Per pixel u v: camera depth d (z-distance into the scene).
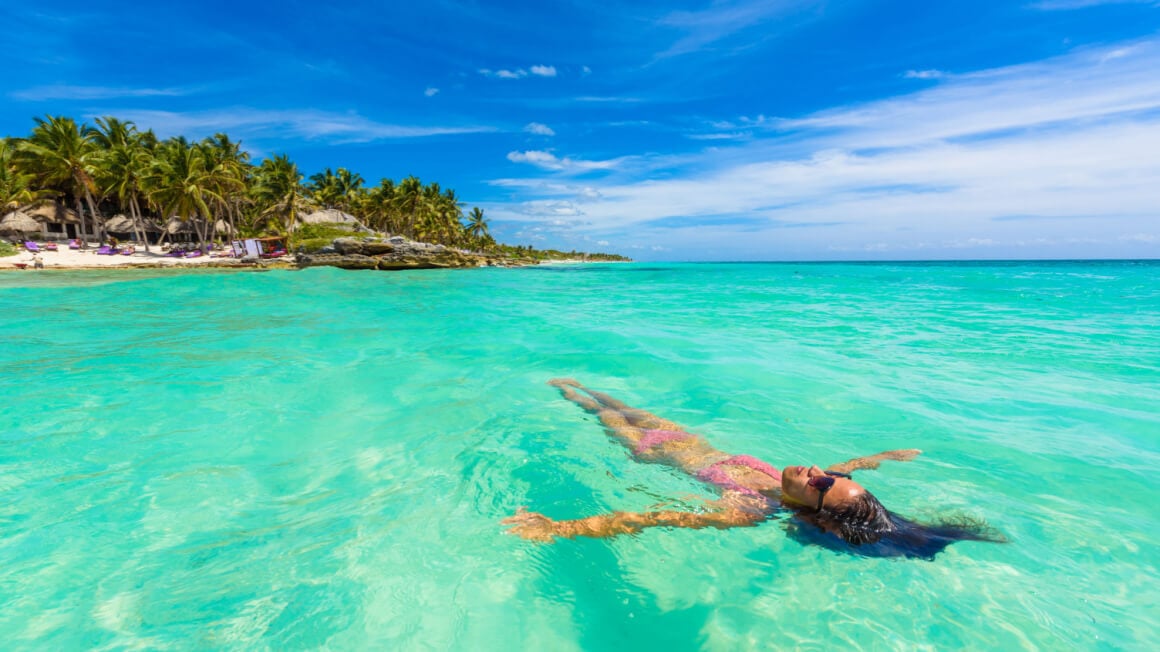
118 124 48.59
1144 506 3.06
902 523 2.87
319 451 4.03
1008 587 2.36
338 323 11.09
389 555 2.64
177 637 2.08
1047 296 16.73
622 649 2.07
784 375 6.33
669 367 6.77
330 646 2.05
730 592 2.38
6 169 43.03
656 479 3.51
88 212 52.25
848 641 2.06
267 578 2.46
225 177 48.88
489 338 9.08
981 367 6.68
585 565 2.58
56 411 4.95
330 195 68.25
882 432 4.36
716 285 26.17
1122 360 6.97
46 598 2.31
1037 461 3.71
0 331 9.73
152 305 14.51
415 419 4.77
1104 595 2.29
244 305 14.74
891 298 16.89
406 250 44.91
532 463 3.77
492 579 2.47
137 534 2.84
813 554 2.66
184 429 4.50
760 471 3.52
